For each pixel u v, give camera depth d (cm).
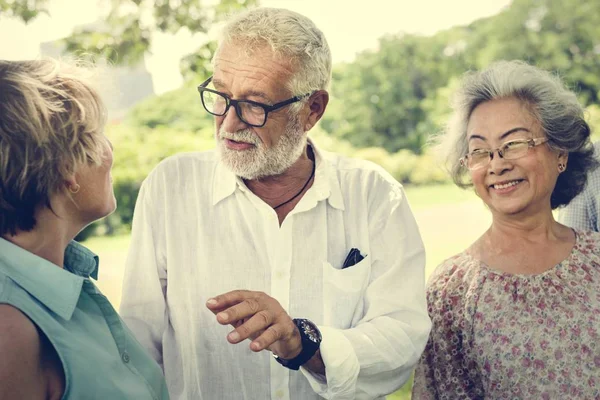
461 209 1071
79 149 161
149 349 223
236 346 226
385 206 237
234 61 217
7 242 156
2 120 152
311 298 229
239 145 220
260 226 231
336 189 238
